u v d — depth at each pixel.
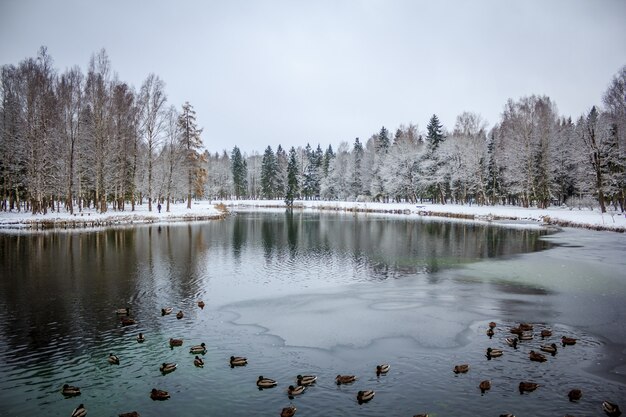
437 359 14.30
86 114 56.97
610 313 19.27
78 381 12.82
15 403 11.60
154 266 29.52
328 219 74.06
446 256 34.75
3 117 54.78
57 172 54.88
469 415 10.84
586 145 59.38
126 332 16.78
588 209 70.69
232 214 88.50
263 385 12.33
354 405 11.32
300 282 25.53
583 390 12.16
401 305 20.73
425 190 94.81
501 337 16.33
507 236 47.75
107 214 56.56
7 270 27.45
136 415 10.57
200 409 11.23
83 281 24.83
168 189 66.94
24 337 16.16
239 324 17.84
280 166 146.12
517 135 71.94
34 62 50.69
